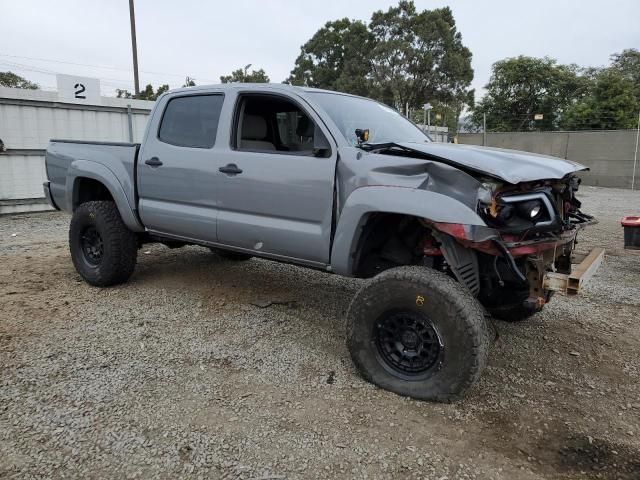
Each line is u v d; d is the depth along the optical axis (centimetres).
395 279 304
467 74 4341
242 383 327
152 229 482
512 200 288
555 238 307
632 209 1345
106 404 298
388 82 4253
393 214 333
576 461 257
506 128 4112
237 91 409
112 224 496
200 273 583
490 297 369
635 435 281
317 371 346
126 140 1226
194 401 304
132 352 370
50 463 246
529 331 432
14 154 1050
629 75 4425
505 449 265
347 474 243
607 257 736
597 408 309
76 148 534
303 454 256
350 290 532
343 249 332
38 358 356
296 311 466
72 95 1117
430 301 292
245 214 397
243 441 266
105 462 247
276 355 371
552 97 4078
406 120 467
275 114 430
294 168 360
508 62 4209
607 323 455
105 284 515
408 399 309
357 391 319
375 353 322
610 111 3569
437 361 298
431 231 324
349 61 4556
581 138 2316
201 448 259
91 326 418
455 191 294
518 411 303
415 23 4328
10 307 459
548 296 345
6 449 255
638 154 2172
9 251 703
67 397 304
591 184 2308
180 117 450
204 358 363
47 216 1048
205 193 419
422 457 256
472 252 308
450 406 303
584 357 383
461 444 268
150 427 276
